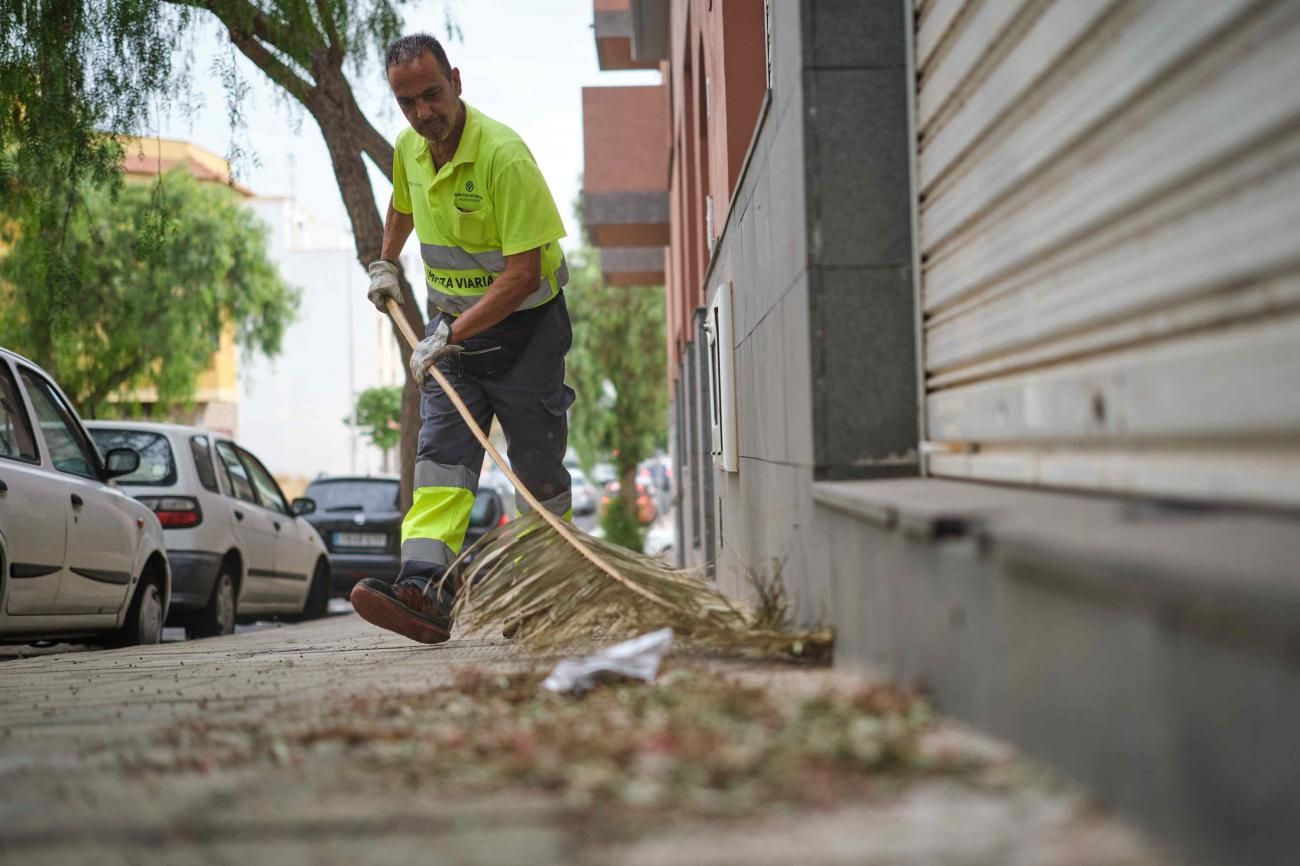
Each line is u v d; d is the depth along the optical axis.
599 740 2.28
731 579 6.56
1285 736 1.33
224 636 8.92
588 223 19.27
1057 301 2.51
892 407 3.63
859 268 3.65
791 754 2.09
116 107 10.35
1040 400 2.62
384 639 6.80
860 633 3.09
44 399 7.67
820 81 3.67
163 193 10.91
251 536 11.37
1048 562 1.85
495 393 5.52
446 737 2.49
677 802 1.84
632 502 31.41
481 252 5.47
